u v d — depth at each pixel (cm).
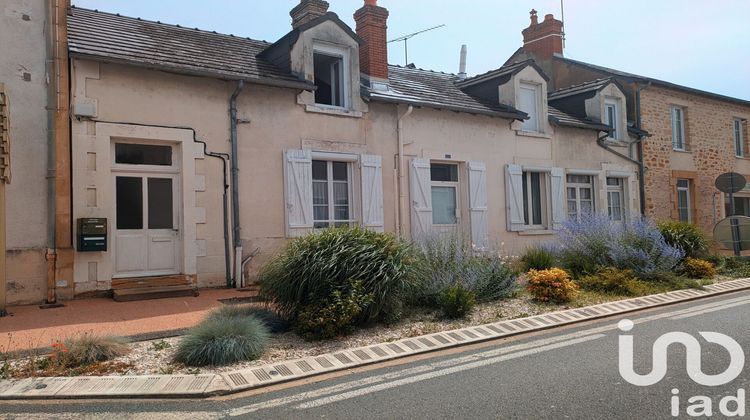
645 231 1130
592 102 1672
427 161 1298
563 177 1556
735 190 1405
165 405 462
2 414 442
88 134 907
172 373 538
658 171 1803
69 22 1027
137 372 541
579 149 1609
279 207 1089
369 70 1302
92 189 905
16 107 861
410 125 1287
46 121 882
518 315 784
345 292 694
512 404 443
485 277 889
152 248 975
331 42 1185
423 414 426
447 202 1370
